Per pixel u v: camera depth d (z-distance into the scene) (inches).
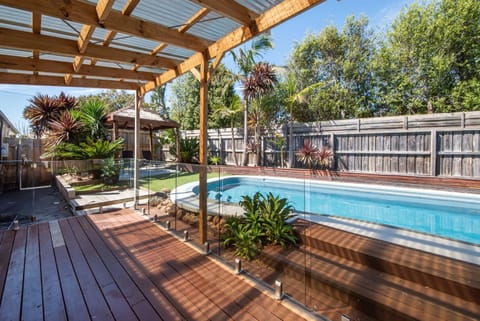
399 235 91.4
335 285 70.9
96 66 136.9
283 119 423.8
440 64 297.0
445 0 291.3
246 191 133.9
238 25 95.0
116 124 277.3
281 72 350.3
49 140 240.4
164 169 161.8
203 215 112.6
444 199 96.3
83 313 63.7
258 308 65.6
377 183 103.5
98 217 148.9
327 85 413.4
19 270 85.8
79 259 94.3
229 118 464.4
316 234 93.8
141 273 84.0
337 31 412.8
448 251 79.0
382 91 374.6
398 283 70.2
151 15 89.5
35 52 112.1
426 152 228.7
